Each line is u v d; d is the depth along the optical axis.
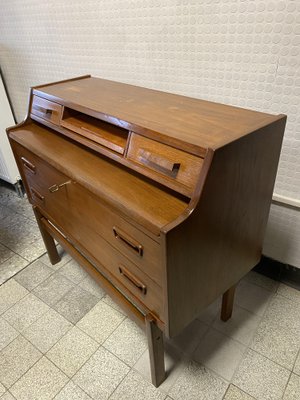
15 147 1.26
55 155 1.01
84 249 1.16
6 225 1.96
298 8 0.91
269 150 0.86
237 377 1.12
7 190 2.34
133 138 0.83
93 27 1.42
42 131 1.21
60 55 1.66
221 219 0.81
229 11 1.03
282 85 1.05
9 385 1.14
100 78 1.44
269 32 0.99
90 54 1.52
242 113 0.91
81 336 1.29
